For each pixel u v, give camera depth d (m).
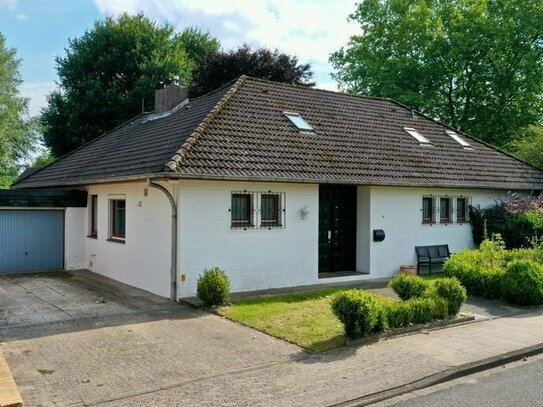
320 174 13.80
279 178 12.85
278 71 34.22
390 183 15.06
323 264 15.66
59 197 17.67
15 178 38.47
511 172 20.00
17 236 17.27
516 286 12.08
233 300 12.14
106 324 10.05
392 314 9.48
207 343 8.82
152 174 11.77
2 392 5.98
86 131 34.16
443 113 34.78
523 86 31.83
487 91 33.09
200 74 34.41
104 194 16.61
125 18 36.09
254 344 8.76
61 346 8.60
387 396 6.61
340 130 17.25
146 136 17.14
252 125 15.02
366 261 15.81
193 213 12.42
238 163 12.77
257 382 7.01
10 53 38.06
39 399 6.42
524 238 17.48
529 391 6.86
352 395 6.57
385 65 33.84
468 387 7.05
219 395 6.55
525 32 30.33
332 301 9.08
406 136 19.17
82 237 18.17
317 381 7.04
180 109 18.67
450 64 32.78
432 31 32.16
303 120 16.75
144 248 13.86
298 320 10.26
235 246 13.06
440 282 10.73
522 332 9.70
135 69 34.97
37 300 12.48
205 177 11.77
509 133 32.75
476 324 10.32
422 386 7.00
